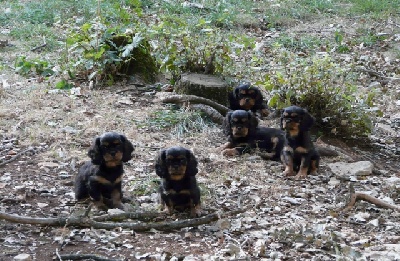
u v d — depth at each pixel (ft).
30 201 13.14
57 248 11.70
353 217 13.16
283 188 14.26
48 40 22.44
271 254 11.74
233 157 15.62
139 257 11.53
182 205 12.99
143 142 15.83
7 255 11.44
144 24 22.04
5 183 13.71
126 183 13.99
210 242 12.08
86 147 15.42
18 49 21.71
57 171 14.37
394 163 16.29
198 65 19.02
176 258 11.48
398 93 20.17
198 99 17.39
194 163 12.75
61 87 18.53
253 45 19.79
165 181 12.81
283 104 17.15
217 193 13.83
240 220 12.77
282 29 26.16
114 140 12.71
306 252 11.89
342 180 14.85
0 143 15.39
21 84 18.69
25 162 14.65
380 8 29.22
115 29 19.63
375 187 14.62
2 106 17.11
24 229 12.15
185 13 26.09
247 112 15.93
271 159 15.74
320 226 12.48
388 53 23.94
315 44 24.26
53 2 26.09
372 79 21.33
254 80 19.22
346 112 17.20
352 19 27.96
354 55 23.12
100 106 17.49
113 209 12.80
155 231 12.33
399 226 12.93
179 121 16.79
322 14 28.37
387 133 17.88
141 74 19.42
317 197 13.99
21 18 24.73
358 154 16.56
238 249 11.74
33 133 15.76
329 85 17.33
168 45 19.58
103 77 19.13
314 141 16.69
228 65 19.67
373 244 12.26
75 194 13.16
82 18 23.76
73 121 16.51
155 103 17.75
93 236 12.04
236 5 28.35
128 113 17.16
